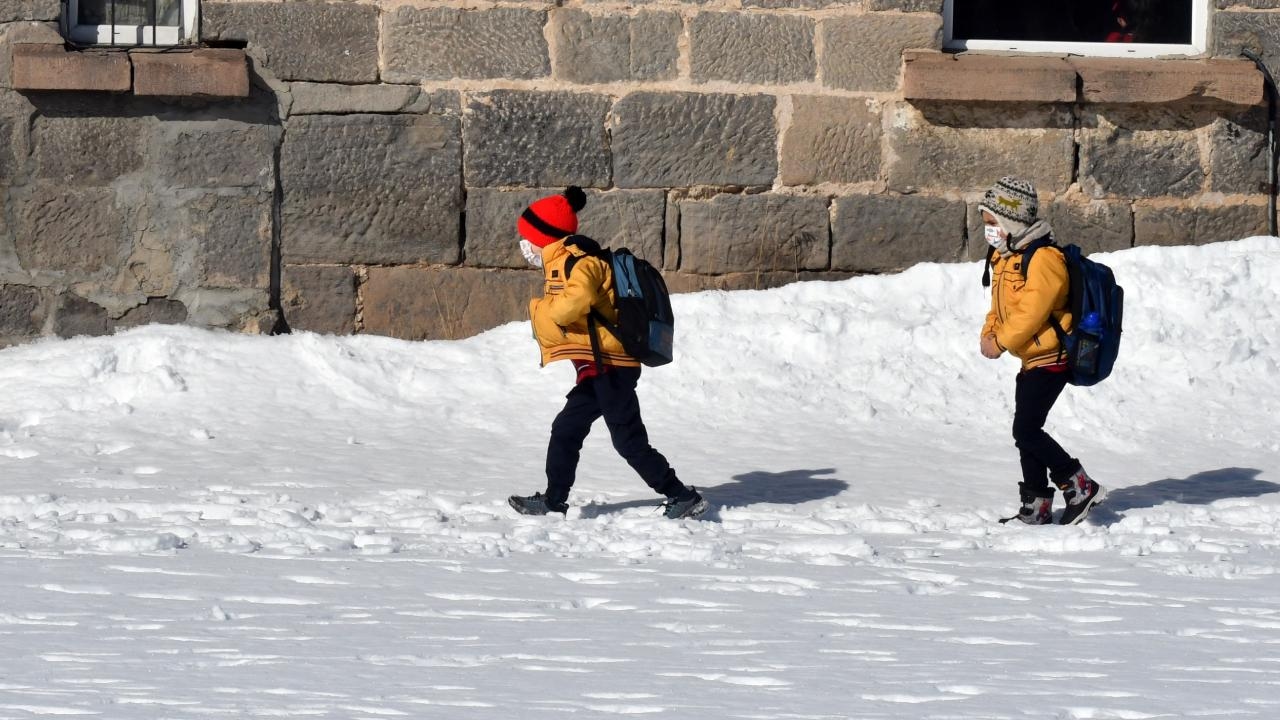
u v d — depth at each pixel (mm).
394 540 22859
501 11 40781
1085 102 41844
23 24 39875
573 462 26094
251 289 40406
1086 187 42219
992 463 31828
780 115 41531
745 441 33250
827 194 41750
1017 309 25375
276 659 15086
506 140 40906
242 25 40281
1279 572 21375
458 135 40781
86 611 17469
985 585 20250
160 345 37281
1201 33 43281
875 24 41625
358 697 13391
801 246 41688
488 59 40812
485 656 15406
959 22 43312
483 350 38500
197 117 40125
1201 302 38750
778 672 14703
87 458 30953
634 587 19750
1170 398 35844
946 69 40969
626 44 41156
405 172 40656
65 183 39938
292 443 32594
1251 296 39281
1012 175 42031
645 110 41219
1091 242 42312
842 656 15648
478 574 20547
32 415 34312
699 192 41531
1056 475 25688
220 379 36250
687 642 16312
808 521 25609
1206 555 22953
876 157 41781
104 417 34219
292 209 40469
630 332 25172
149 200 40125
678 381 36375
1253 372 36750
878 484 29562
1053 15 43250
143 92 39250
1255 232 42625
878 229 41844
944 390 36250
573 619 17594
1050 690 13969
